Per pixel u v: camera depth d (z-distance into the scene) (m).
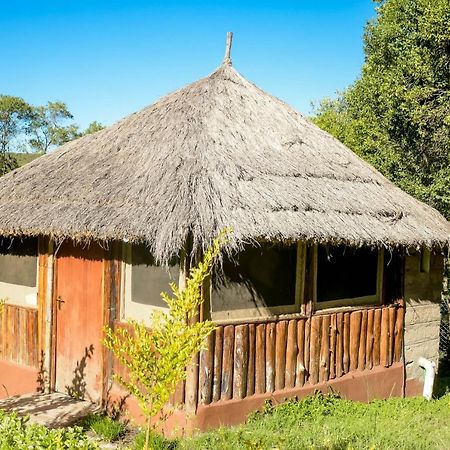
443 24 12.75
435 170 14.40
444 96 13.16
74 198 6.92
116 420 6.62
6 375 8.05
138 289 6.70
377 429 6.37
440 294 9.26
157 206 5.77
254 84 9.27
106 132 8.93
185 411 6.02
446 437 6.32
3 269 8.37
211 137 7.04
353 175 8.15
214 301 6.23
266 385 6.63
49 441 4.28
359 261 7.91
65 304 7.46
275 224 5.93
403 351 8.51
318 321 7.22
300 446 5.49
